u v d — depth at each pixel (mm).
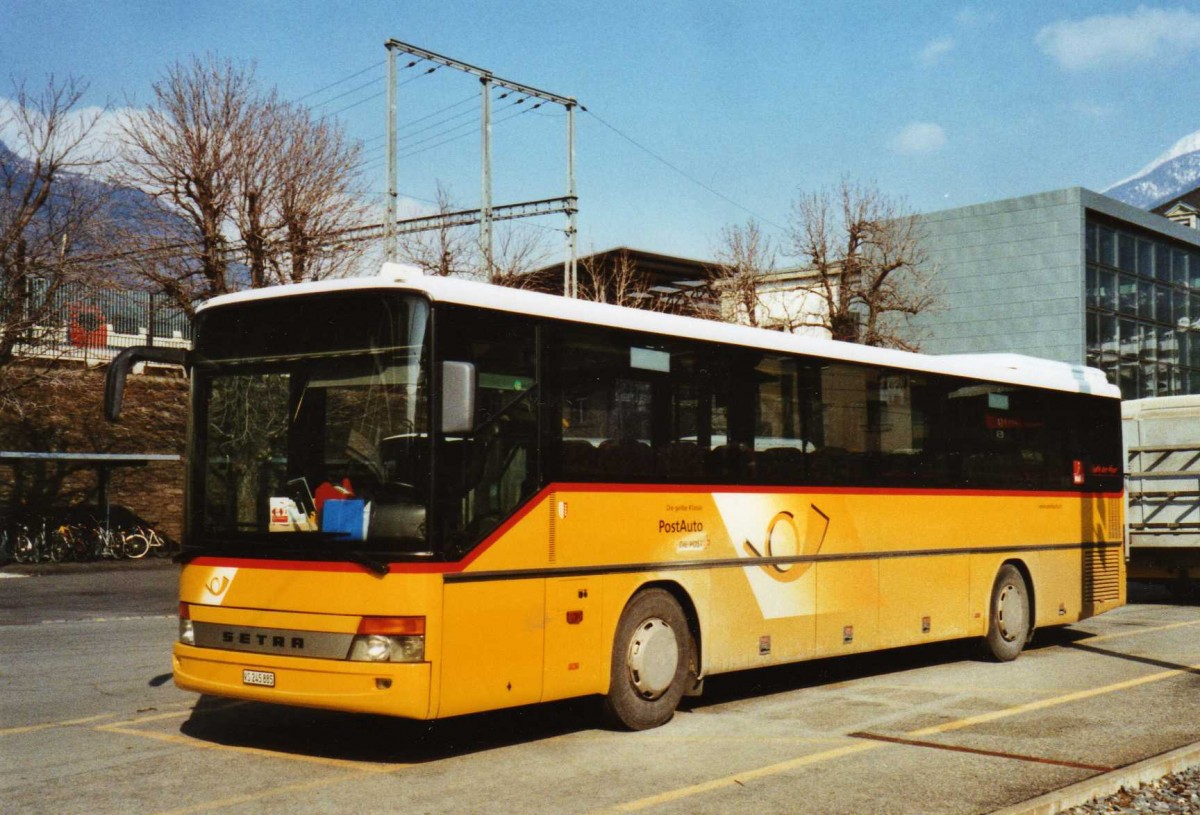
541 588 8352
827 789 7348
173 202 32438
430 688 7520
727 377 10164
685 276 44812
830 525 11172
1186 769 7953
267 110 33719
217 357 8562
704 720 9773
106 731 9047
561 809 6809
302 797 7051
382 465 7766
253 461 8250
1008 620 13727
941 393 12875
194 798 7004
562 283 44906
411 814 6672
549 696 8398
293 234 33562
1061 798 6914
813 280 45625
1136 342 48094
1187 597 22703
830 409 11305
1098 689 11516
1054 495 14672
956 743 8805
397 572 7562
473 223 34688
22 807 6770
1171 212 59062
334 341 8102
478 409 8031
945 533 12742
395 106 30734
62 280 29562
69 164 29469
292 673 7758
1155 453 20906
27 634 15789
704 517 9805
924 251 45656
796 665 13422
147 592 22922
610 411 9055
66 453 29000
